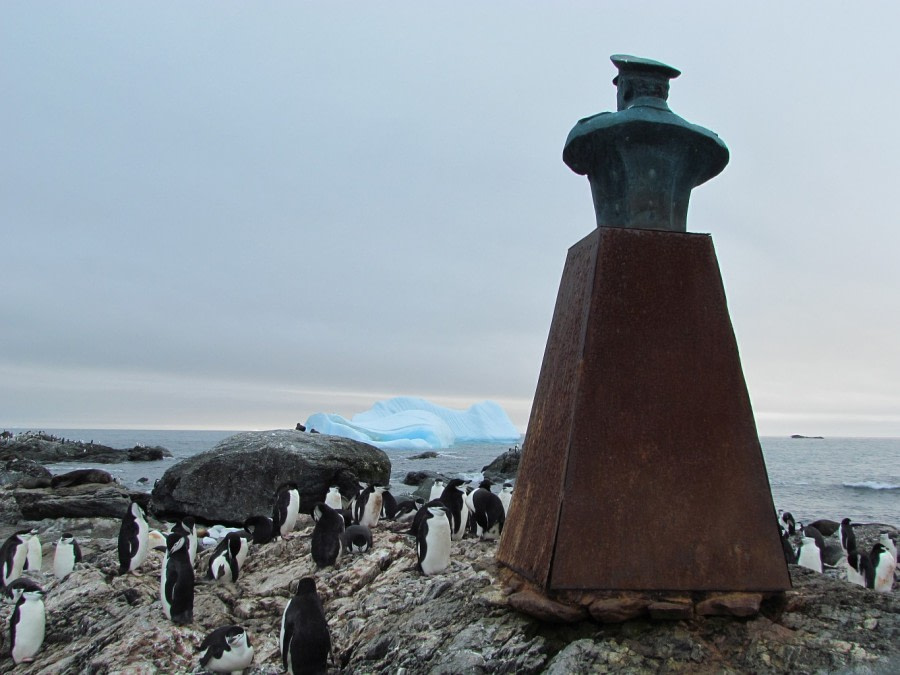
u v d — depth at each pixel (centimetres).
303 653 491
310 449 1264
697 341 449
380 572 662
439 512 618
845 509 2609
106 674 537
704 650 389
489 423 7006
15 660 613
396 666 442
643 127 461
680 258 459
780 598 425
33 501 1273
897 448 11000
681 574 417
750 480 435
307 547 769
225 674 532
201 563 805
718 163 483
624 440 430
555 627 417
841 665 375
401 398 6688
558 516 418
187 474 1256
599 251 454
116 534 1152
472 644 421
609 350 441
